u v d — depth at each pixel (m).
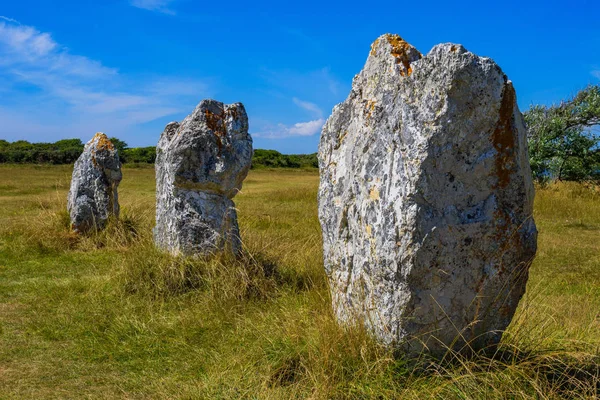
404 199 3.54
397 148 3.65
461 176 3.58
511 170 3.63
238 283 6.31
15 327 5.62
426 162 3.51
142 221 10.45
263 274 6.56
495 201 3.62
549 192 16.38
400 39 4.00
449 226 3.53
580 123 18.34
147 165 40.56
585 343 4.10
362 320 3.93
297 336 4.34
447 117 3.49
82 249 9.24
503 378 3.46
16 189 20.88
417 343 3.66
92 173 10.06
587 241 10.16
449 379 3.54
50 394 4.17
